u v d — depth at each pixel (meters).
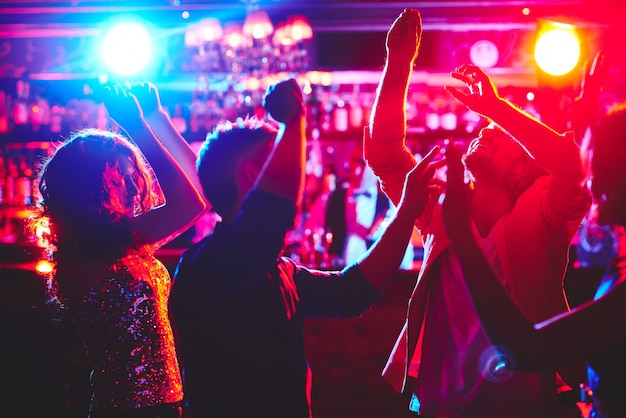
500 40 7.16
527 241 1.94
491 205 2.01
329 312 1.69
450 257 1.98
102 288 1.98
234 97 6.75
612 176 1.43
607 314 1.29
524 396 1.89
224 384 1.55
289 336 1.58
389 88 1.99
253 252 1.50
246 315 1.55
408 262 5.95
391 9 6.68
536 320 1.95
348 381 3.78
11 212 6.91
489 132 2.04
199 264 1.57
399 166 2.08
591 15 6.30
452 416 1.94
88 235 1.98
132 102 2.01
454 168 1.41
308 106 6.80
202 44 6.64
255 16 6.29
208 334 1.55
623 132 1.41
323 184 6.87
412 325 2.00
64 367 4.09
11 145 7.05
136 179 2.13
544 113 5.49
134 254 2.03
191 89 7.14
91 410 1.98
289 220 1.51
